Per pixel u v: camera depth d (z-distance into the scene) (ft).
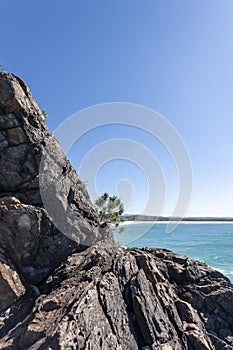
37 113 33.99
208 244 168.76
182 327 22.72
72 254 28.55
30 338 17.03
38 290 23.48
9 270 23.15
